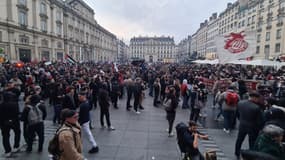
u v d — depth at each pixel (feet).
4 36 100.42
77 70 57.67
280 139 10.63
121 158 18.53
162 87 40.65
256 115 16.71
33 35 121.70
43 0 131.75
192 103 28.55
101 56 279.28
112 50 351.46
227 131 25.52
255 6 145.18
